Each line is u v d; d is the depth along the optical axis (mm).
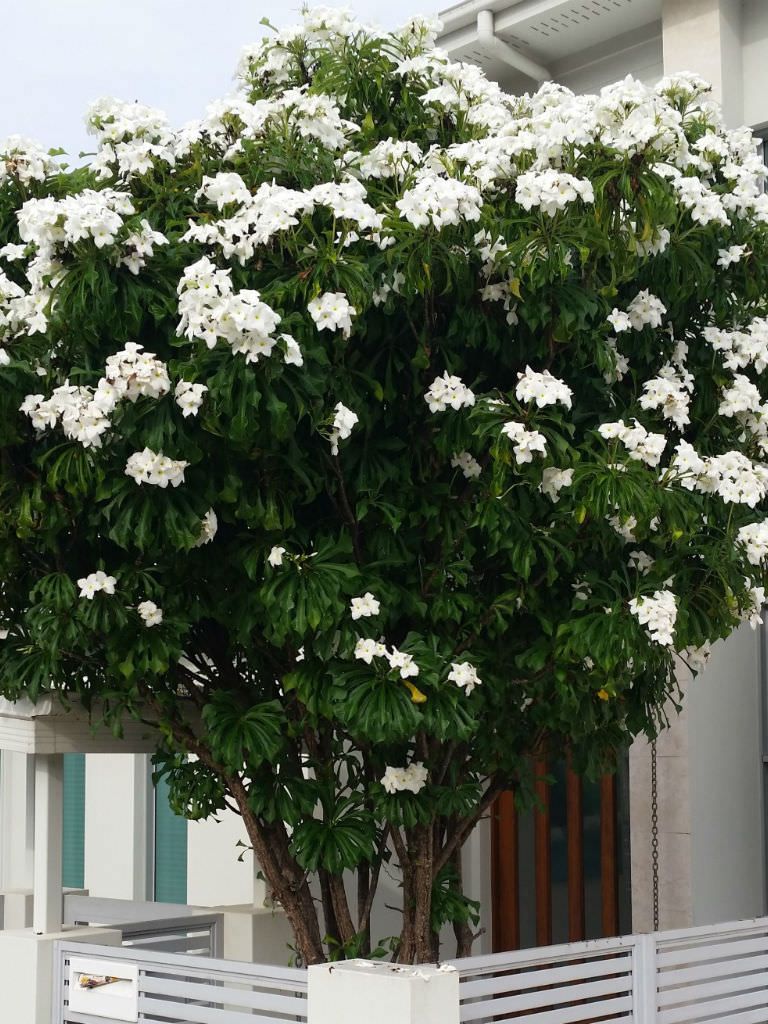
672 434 5242
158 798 10367
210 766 5453
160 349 4449
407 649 4719
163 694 5230
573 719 5141
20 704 6238
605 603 4805
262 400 4078
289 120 5031
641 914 7602
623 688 5109
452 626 5082
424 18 5449
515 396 4719
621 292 5105
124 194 4293
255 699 5363
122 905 8031
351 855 4973
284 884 5477
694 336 5379
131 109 4977
